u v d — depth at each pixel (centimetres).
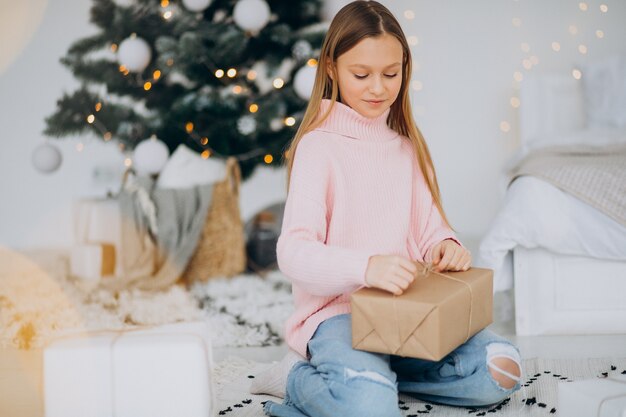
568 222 213
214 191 320
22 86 421
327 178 147
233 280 316
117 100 398
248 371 186
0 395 169
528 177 224
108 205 325
